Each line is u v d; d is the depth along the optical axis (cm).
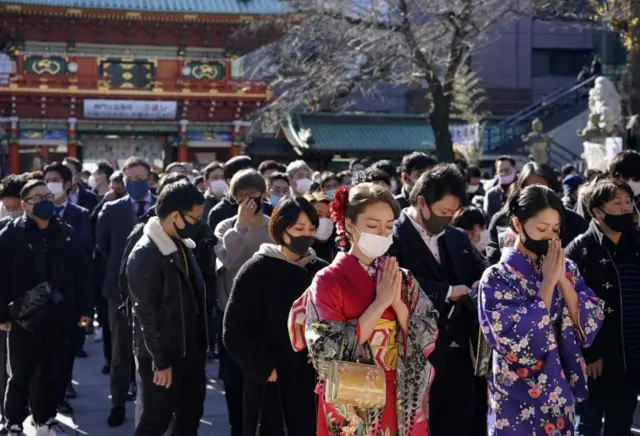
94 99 3316
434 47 2791
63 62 3356
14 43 3312
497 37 4297
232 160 926
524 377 496
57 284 770
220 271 752
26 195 756
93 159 3459
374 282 454
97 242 942
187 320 630
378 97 4522
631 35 1480
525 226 493
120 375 835
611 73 3722
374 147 3547
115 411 834
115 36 3384
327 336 439
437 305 588
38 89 3238
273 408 561
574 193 1062
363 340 439
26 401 765
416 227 610
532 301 490
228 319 564
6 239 754
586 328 504
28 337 752
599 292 631
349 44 2781
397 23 2698
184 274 629
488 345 532
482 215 736
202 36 3444
